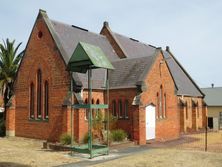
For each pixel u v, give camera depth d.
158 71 31.30
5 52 39.72
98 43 36.66
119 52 37.94
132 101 28.41
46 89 30.56
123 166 17.67
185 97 43.66
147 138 28.95
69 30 33.81
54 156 20.81
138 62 31.08
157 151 23.34
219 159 19.67
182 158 20.05
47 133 29.73
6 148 25.11
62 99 28.42
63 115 27.23
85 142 25.78
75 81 27.42
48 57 30.31
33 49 32.03
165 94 32.53
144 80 28.47
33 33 32.19
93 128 26.80
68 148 23.52
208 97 61.88
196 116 45.94
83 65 21.89
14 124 33.59
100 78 31.23
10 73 39.09
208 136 36.94
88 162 18.98
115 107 29.95
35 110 31.30
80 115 26.75
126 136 27.89
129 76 29.95
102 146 22.23
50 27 30.89
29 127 31.84
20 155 20.91
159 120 31.09
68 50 30.55
